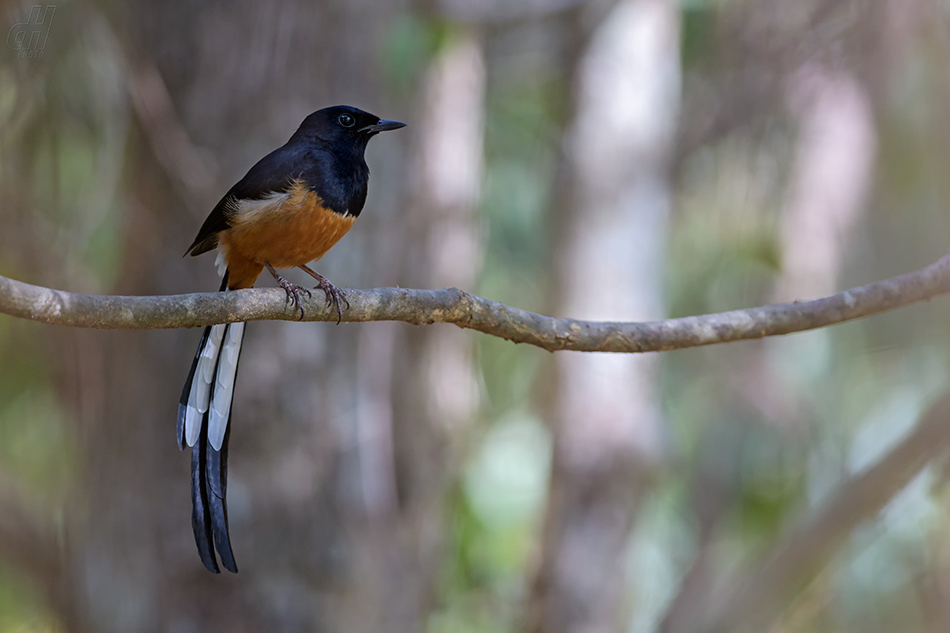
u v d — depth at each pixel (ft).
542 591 59.93
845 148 50.24
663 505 67.31
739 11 49.78
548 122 68.54
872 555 42.09
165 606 37.76
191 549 37.88
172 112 35.65
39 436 48.47
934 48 29.55
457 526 59.00
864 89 36.58
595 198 60.54
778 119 51.98
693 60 62.34
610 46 60.49
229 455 37.58
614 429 59.36
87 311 19.88
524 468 63.62
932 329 40.57
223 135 37.27
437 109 55.42
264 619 37.35
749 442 63.10
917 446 21.57
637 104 60.39
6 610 46.39
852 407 57.57
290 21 37.68
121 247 39.86
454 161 56.03
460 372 56.65
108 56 35.73
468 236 57.00
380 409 40.45
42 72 33.55
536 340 25.44
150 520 38.14
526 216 67.92
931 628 27.32
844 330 58.44
